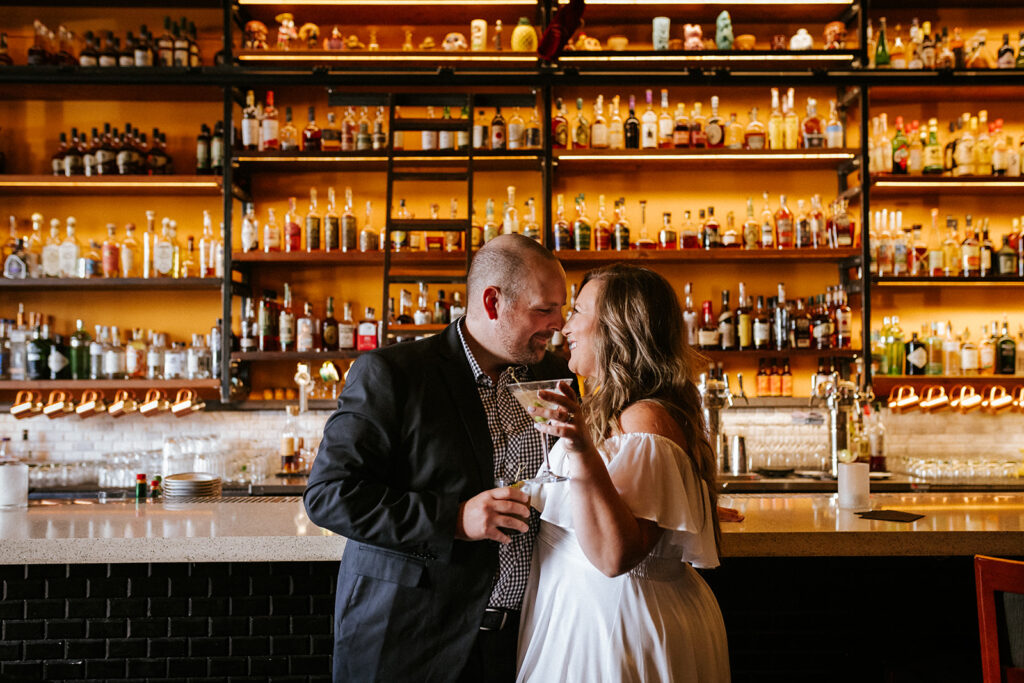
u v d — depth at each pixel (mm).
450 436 1640
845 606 2383
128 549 2047
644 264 4770
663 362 1557
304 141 4512
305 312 4711
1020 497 2766
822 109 4852
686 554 1498
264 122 4473
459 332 1784
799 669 2371
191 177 4406
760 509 2463
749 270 4785
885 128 4645
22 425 4672
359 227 4789
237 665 2340
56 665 2322
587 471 1321
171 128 4793
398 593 1593
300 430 4633
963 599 2389
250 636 2348
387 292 4270
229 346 4363
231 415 4703
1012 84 4438
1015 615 1602
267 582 2357
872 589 2389
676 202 4812
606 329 1590
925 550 2078
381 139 4551
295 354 4371
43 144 4758
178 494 2691
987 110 4812
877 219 4562
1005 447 4695
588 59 4445
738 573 2389
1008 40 4590
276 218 4797
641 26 4812
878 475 4047
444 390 1684
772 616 2381
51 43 4574
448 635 1583
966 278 4387
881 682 2359
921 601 2389
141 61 4477
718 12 4680
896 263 4520
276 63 4504
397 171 4613
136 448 4676
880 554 2074
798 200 4801
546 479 1519
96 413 4441
